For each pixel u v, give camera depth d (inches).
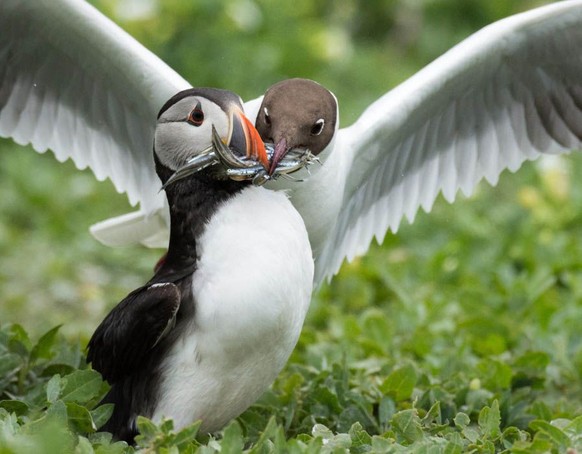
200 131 340.8
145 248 658.2
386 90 852.6
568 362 468.1
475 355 487.5
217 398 340.8
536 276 569.3
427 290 574.2
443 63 410.3
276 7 853.8
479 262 615.8
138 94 403.9
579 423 341.1
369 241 447.8
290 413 386.9
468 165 438.0
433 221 676.1
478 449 337.1
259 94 781.9
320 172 382.0
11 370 392.5
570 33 406.6
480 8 936.3
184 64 786.8
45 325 553.0
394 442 331.6
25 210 694.5
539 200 679.7
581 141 432.8
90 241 656.4
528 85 424.5
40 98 418.9
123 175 426.9
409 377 403.2
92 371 346.6
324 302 561.0
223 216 337.1
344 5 948.0
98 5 788.0
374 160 422.6
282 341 341.7
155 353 339.0
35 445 296.4
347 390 401.7
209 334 332.5
